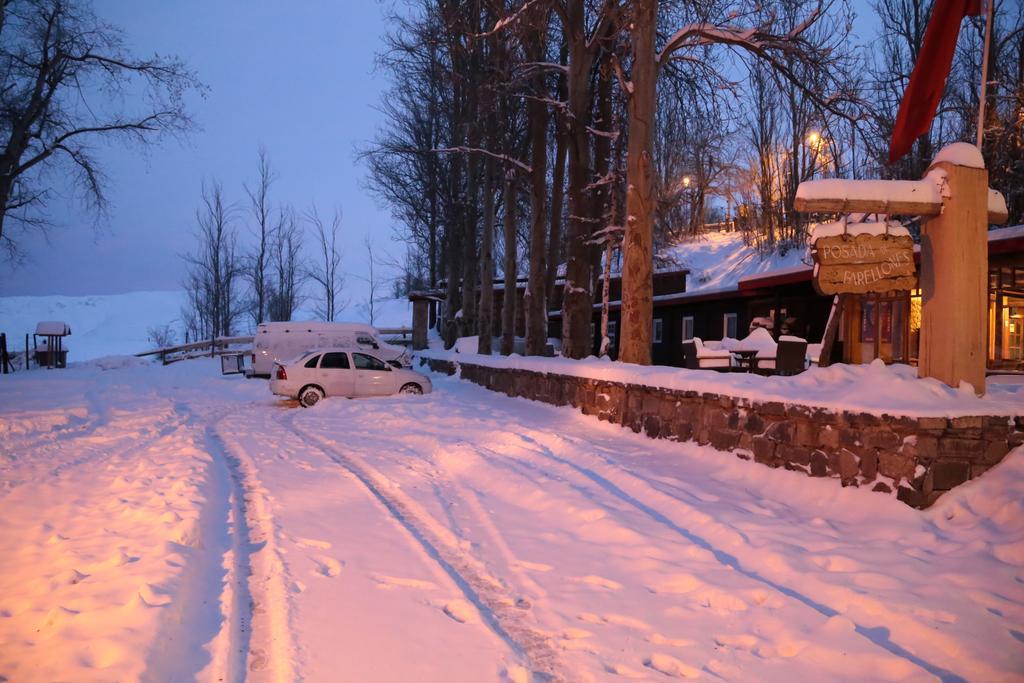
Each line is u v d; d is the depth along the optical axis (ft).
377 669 13.30
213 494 26.78
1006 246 50.72
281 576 18.04
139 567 17.60
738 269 146.92
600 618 16.11
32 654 13.17
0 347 105.81
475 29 65.31
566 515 24.20
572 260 59.57
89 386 77.30
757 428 27.81
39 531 21.70
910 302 61.05
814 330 77.10
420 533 22.68
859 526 21.89
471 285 107.34
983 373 25.16
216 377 96.73
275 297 190.19
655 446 33.73
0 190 82.23
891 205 25.53
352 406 56.39
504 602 17.07
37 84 83.20
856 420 23.77
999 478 21.84
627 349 43.68
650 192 44.04
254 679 12.93
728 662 13.96
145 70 85.20
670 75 58.59
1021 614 15.55
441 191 125.29
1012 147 72.33
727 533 21.07
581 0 58.29
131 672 12.21
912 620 15.23
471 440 39.17
